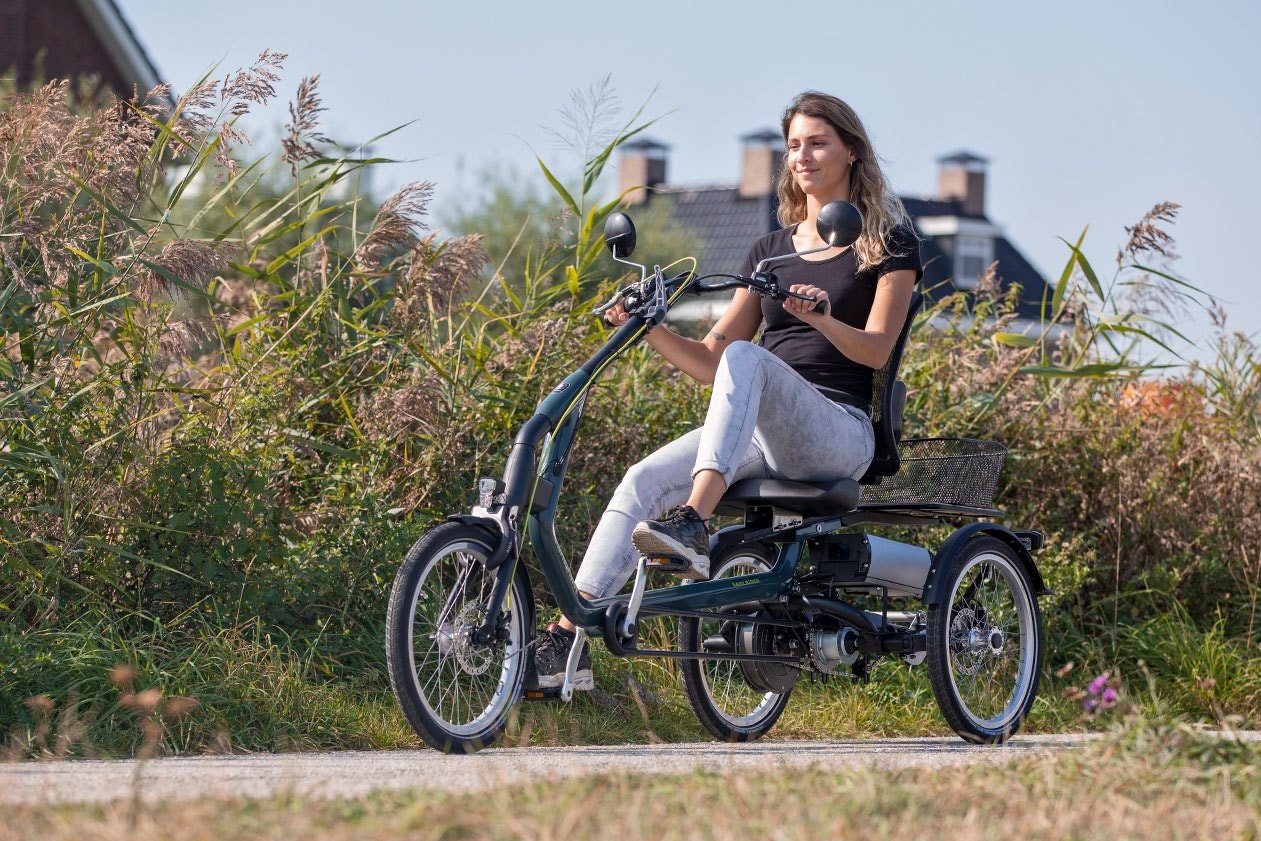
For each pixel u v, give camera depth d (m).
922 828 5.91
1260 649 15.10
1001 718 11.23
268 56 12.40
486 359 14.03
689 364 11.12
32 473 11.25
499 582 8.98
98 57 48.12
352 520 12.19
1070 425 16.48
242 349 13.27
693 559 9.25
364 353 13.84
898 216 10.94
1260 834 6.08
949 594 10.72
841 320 10.85
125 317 12.08
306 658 11.10
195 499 11.50
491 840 5.49
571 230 14.69
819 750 9.96
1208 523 16.09
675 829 5.66
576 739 10.86
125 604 11.38
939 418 15.68
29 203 11.90
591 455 13.92
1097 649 15.00
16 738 8.98
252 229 13.85
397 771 7.73
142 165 12.33
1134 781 7.14
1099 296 16.20
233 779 7.32
